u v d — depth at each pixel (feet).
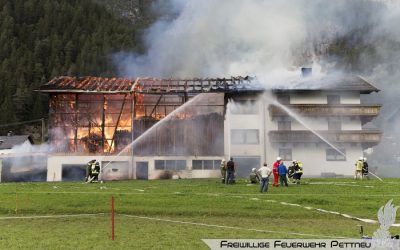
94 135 192.44
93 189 108.99
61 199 84.58
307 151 196.03
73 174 188.14
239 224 60.90
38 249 45.52
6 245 47.29
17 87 511.81
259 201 80.43
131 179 184.03
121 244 47.78
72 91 190.60
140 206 75.77
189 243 48.01
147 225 60.08
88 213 71.46
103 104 194.18
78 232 54.95
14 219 66.18
